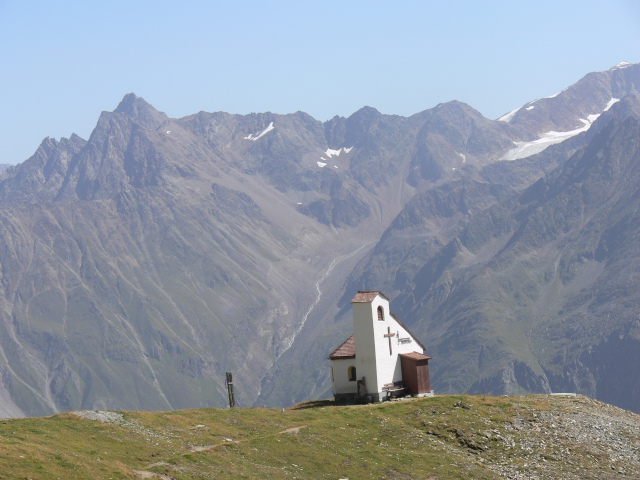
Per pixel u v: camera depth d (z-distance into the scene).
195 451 55.00
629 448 67.94
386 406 76.19
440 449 65.19
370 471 57.69
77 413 58.62
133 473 47.22
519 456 65.19
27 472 42.81
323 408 77.25
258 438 60.75
